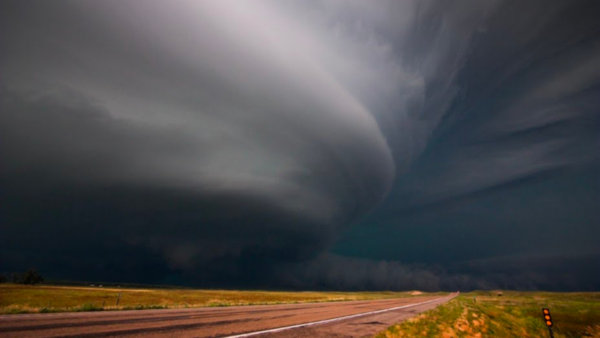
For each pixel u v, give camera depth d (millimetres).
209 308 26781
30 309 17547
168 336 11102
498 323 25281
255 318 18953
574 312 37281
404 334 15227
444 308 33844
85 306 20766
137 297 58094
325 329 15602
